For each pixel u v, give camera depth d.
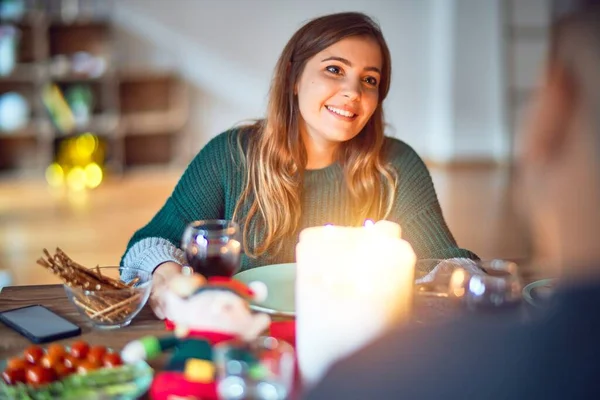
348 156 1.47
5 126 5.48
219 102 6.00
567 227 0.40
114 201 4.89
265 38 5.93
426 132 6.22
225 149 1.49
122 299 0.98
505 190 4.95
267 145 1.42
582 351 0.39
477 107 5.93
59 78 5.60
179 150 6.00
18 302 1.09
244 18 5.89
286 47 1.42
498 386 0.41
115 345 0.93
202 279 0.87
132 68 5.84
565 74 0.40
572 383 0.39
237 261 1.02
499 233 3.90
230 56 5.93
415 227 1.48
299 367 0.78
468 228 4.01
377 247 0.77
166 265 1.19
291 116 1.42
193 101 5.97
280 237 1.42
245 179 1.46
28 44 5.63
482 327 0.43
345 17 1.39
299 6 5.92
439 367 0.43
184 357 0.77
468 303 0.89
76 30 5.70
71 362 0.80
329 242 0.81
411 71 6.11
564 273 0.41
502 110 5.93
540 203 0.41
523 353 0.41
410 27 6.04
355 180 1.46
